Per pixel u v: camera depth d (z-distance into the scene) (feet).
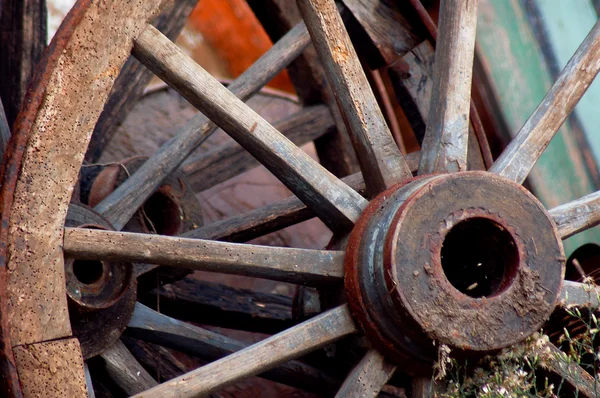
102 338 13.17
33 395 10.11
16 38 15.65
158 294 14.20
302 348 11.35
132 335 13.88
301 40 16.46
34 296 10.31
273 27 17.98
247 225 15.29
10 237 10.28
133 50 11.43
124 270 13.30
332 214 12.09
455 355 11.37
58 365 10.29
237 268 11.40
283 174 12.02
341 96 12.56
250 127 11.75
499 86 18.92
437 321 11.09
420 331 11.15
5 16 15.69
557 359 11.99
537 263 11.57
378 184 12.41
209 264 11.28
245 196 22.04
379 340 11.48
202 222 15.79
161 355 15.28
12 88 15.48
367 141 12.41
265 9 17.75
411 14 17.46
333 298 11.95
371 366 11.61
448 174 11.54
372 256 11.40
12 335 10.12
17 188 10.41
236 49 25.63
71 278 12.66
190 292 15.84
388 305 11.23
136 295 13.66
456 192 11.46
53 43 10.79
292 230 22.17
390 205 11.62
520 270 11.48
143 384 13.46
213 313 15.96
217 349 14.29
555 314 13.44
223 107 11.66
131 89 17.62
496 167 12.66
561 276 11.66
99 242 10.82
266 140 11.81
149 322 13.89
